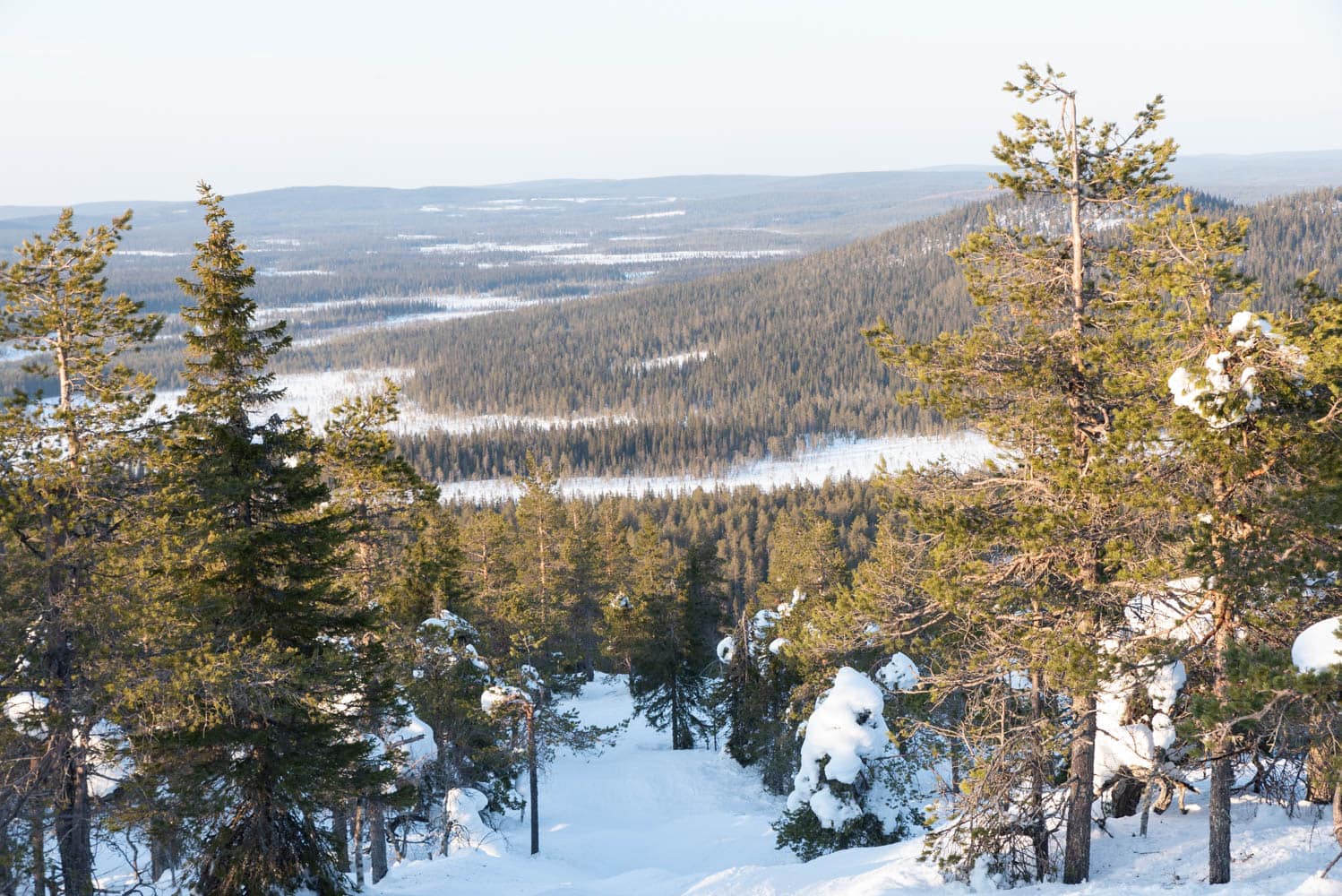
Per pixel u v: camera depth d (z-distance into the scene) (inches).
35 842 653.3
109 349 720.3
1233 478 551.5
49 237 695.7
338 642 827.4
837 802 1072.2
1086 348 633.6
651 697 2020.2
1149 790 775.1
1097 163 654.5
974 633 725.3
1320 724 511.2
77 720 669.9
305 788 738.8
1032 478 665.6
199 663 665.0
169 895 856.9
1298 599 521.7
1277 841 690.8
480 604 1670.8
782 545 2447.1
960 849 743.7
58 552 658.2
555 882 1194.0
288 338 762.2
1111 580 645.9
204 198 727.1
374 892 1048.2
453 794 1368.1
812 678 1245.7
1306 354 524.1
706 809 1598.2
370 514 924.0
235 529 734.5
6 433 679.1
